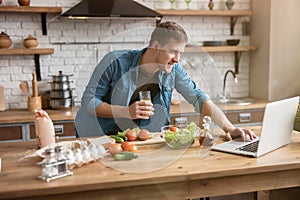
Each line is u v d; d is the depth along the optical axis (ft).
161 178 5.13
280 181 5.85
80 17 11.40
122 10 11.60
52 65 12.88
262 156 6.06
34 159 5.97
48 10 11.93
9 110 12.10
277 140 6.41
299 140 7.07
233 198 11.24
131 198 5.17
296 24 13.92
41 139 6.49
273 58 13.80
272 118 6.06
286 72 14.05
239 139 7.06
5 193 4.62
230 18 14.79
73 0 12.89
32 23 12.56
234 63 14.99
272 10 13.56
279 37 13.79
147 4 13.67
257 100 13.94
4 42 11.64
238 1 14.78
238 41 14.20
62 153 5.30
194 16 14.37
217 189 5.55
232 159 5.90
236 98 14.56
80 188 4.85
